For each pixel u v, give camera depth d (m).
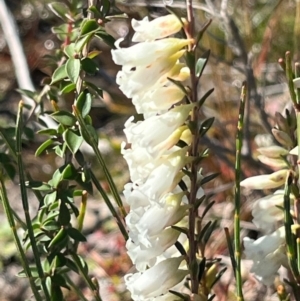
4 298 0.45
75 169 0.22
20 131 0.20
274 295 0.36
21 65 0.45
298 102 0.19
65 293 0.41
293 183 0.19
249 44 0.50
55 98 0.28
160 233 0.18
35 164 0.58
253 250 0.21
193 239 0.18
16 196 0.54
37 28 0.70
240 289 0.19
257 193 0.43
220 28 0.54
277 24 0.52
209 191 0.44
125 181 0.53
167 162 0.17
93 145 0.20
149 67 0.17
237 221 0.19
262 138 0.47
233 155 0.42
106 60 0.64
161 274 0.18
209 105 0.54
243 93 0.18
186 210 0.18
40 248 0.23
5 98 0.69
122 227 0.21
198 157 0.18
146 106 0.17
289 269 0.21
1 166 0.25
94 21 0.21
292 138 0.20
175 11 0.17
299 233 0.20
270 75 0.57
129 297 0.42
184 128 0.17
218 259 0.20
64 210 0.22
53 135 0.23
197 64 0.17
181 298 0.19
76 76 0.21
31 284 0.20
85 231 0.51
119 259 0.46
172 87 0.17
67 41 0.27
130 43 0.54
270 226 0.21
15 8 0.70
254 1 0.58
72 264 0.23
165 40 0.17
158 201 0.17
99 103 0.63
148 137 0.17
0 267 0.47
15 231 0.20
